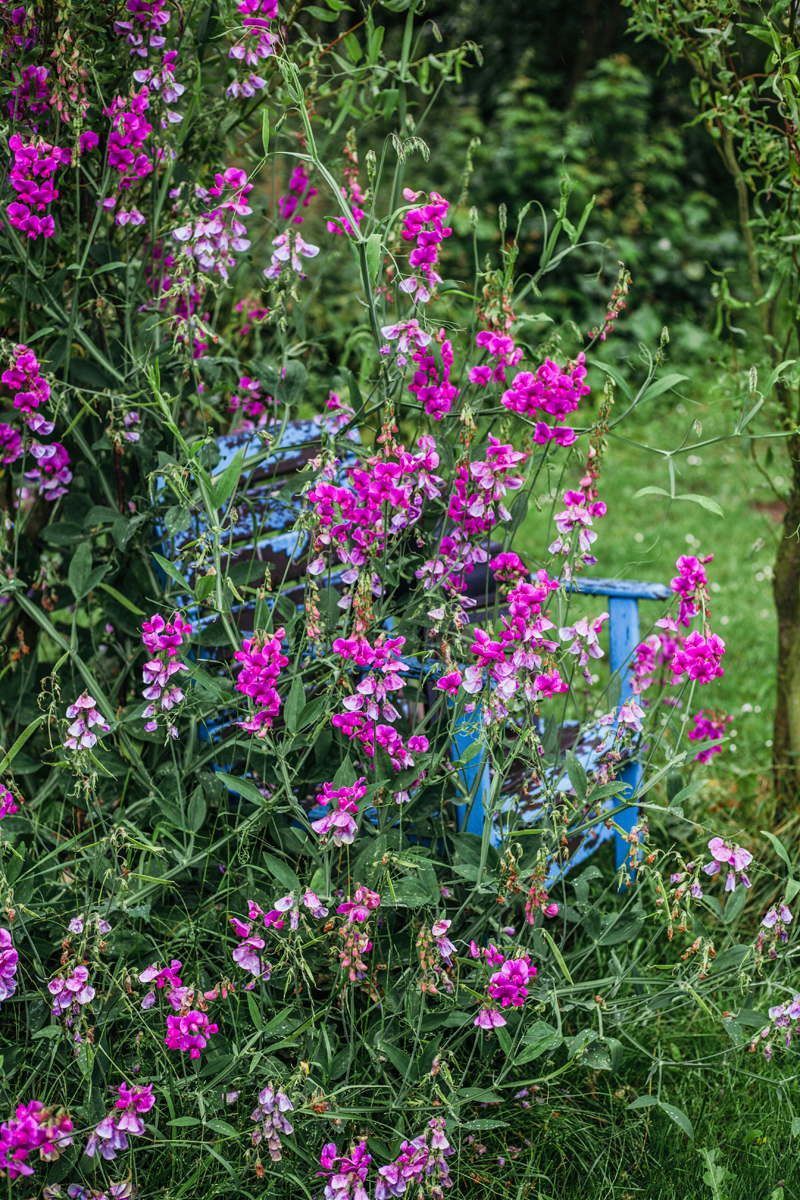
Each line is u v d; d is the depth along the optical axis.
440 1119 1.73
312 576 2.17
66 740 1.97
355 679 2.17
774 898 2.73
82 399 2.15
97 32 2.19
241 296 3.45
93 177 2.29
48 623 2.13
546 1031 1.84
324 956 1.99
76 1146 1.74
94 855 1.97
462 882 2.12
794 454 2.86
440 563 2.04
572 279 8.97
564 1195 2.00
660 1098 2.17
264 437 2.13
